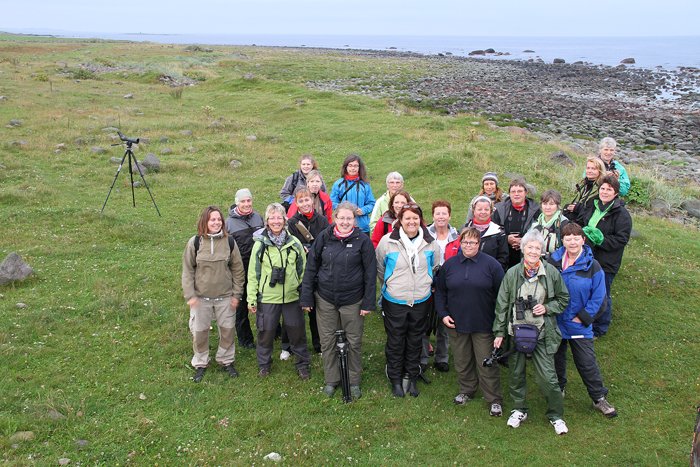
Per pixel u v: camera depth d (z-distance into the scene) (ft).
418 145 76.38
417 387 26.50
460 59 386.73
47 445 21.08
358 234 24.49
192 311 25.82
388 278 24.89
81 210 48.06
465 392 25.45
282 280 25.29
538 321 22.72
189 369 26.94
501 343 23.52
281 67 235.40
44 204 51.11
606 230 28.58
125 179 60.95
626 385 26.86
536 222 28.50
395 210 28.09
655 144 106.93
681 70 306.14
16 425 21.63
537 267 22.57
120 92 128.47
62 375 25.58
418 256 24.49
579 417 24.49
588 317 23.49
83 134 80.64
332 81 196.03
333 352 25.44
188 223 49.19
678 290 35.19
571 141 99.86
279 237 25.38
